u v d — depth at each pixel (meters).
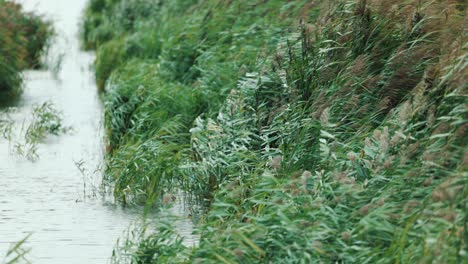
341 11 14.02
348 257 8.56
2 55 25.14
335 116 12.20
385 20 13.30
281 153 12.02
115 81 21.84
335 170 9.98
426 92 10.95
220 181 12.53
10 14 29.73
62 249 10.83
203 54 19.52
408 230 8.55
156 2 33.22
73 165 16.03
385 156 10.01
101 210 12.80
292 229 8.78
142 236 10.20
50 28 34.28
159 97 17.30
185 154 13.85
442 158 9.40
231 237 9.13
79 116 21.73
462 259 7.68
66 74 31.03
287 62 14.27
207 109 17.11
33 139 17.89
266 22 19.45
